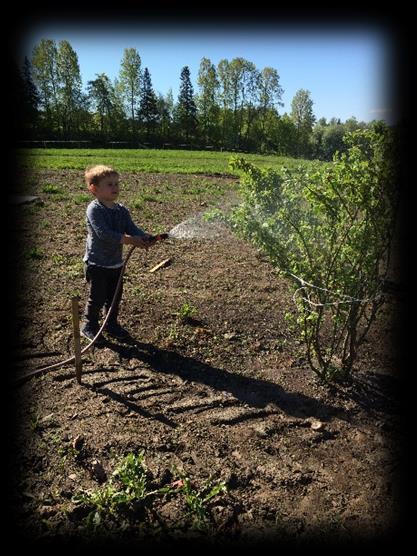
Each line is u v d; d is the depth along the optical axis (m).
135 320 5.38
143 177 19.81
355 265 3.90
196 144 76.44
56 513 2.89
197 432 3.66
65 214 10.75
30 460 3.28
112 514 2.88
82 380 4.22
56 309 5.62
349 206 3.87
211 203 12.71
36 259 7.40
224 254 8.20
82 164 24.16
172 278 6.86
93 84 69.06
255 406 4.02
